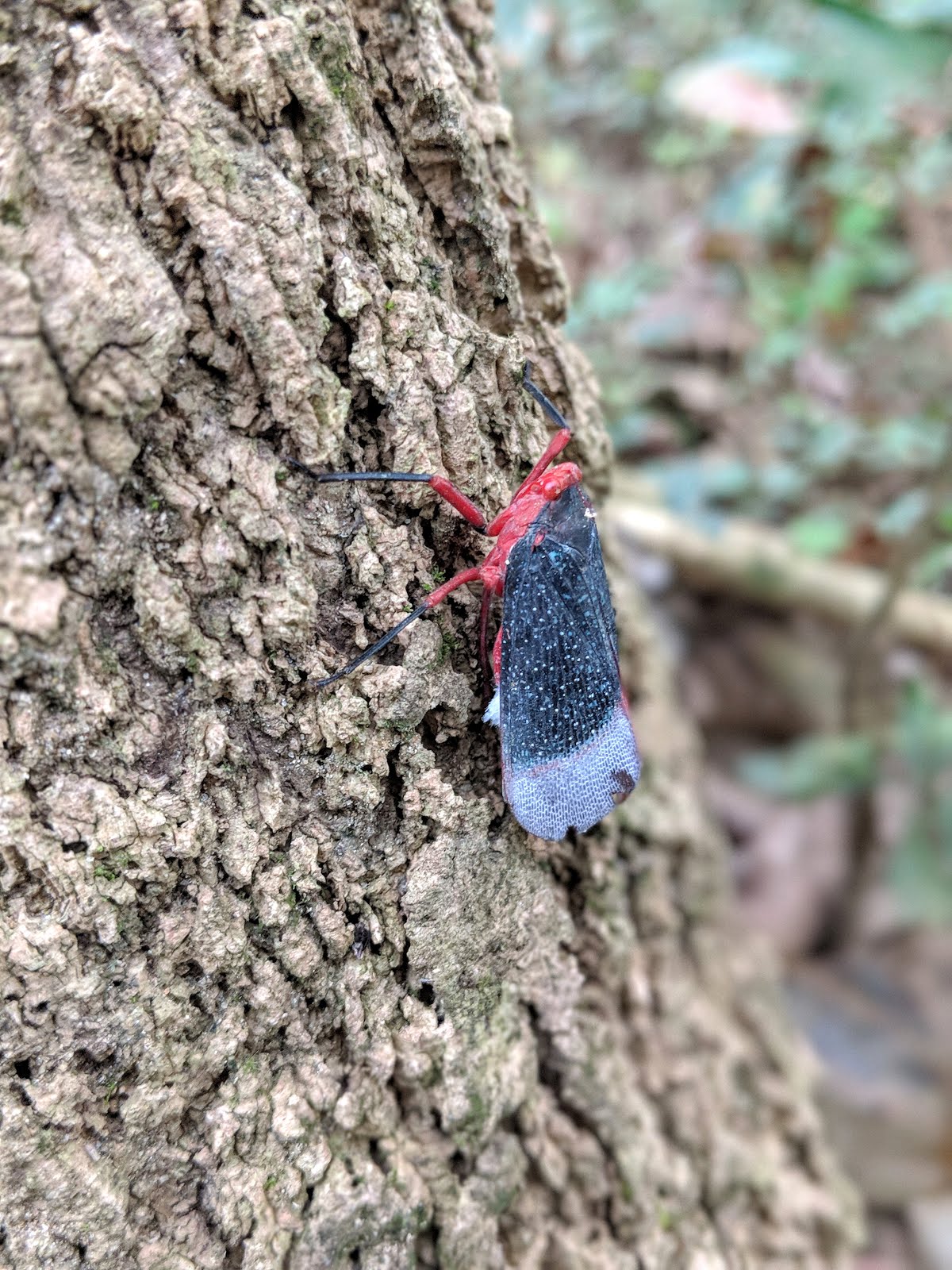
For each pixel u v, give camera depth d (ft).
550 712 0.24
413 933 0.24
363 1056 0.24
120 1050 0.21
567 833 0.27
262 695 0.22
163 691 0.21
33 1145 0.20
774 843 0.55
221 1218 0.22
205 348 0.20
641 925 0.33
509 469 0.26
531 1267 0.26
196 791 0.21
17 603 0.19
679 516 0.51
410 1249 0.24
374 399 0.23
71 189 0.19
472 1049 0.25
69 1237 0.20
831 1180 0.36
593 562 0.25
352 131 0.21
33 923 0.20
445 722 0.24
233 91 0.20
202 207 0.20
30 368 0.18
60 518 0.19
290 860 0.22
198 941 0.21
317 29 0.21
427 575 0.24
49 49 0.19
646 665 0.39
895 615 0.54
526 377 0.26
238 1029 0.22
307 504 0.22
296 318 0.21
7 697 0.19
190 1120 0.22
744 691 0.60
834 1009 0.50
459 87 0.24
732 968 0.40
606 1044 0.28
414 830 0.24
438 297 0.24
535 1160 0.27
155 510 0.20
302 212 0.21
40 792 0.20
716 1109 0.33
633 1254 0.28
